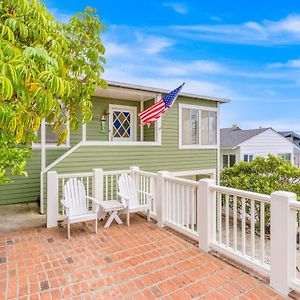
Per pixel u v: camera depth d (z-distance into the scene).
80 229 4.54
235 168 9.39
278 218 2.72
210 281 2.87
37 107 2.12
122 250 3.67
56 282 2.83
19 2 2.06
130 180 5.44
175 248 3.74
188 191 4.22
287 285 2.63
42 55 1.93
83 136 6.82
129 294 2.62
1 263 3.26
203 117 10.05
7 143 2.44
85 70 3.06
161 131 8.75
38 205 6.56
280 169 8.24
